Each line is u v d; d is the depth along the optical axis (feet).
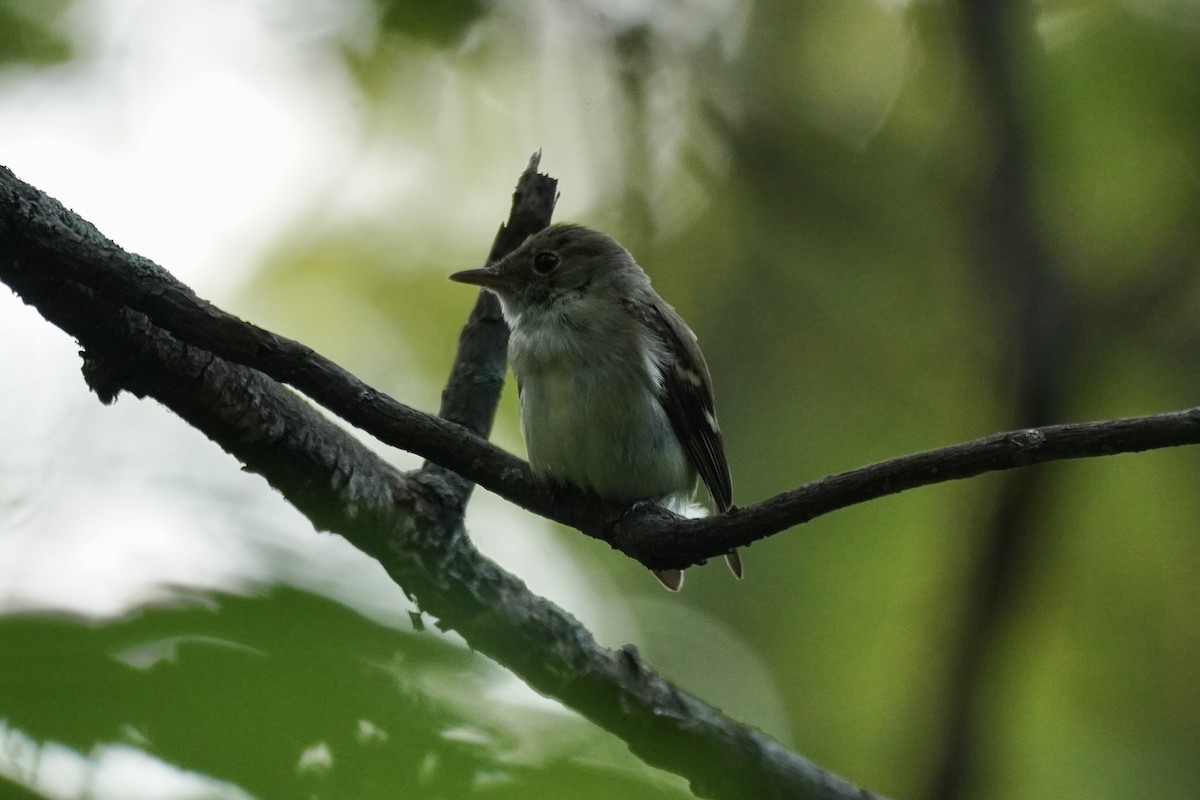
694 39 43.60
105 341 20.26
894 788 38.75
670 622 46.29
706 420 33.06
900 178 45.37
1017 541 35.01
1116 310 40.01
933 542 44.42
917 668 38.96
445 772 13.66
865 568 45.57
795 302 47.03
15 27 34.19
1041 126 41.39
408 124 42.04
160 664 12.85
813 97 45.44
